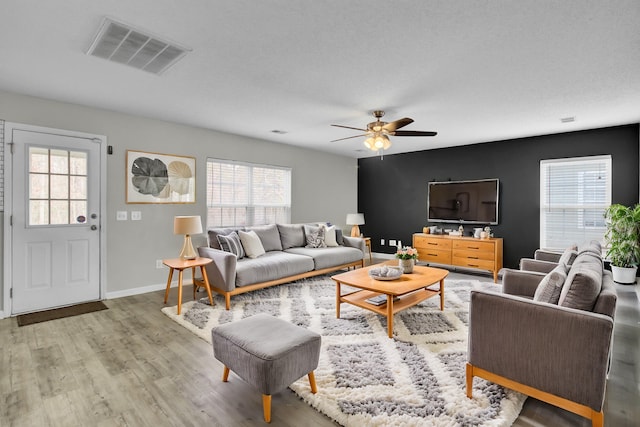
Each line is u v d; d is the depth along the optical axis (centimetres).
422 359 238
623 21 195
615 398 195
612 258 445
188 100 348
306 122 436
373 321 315
